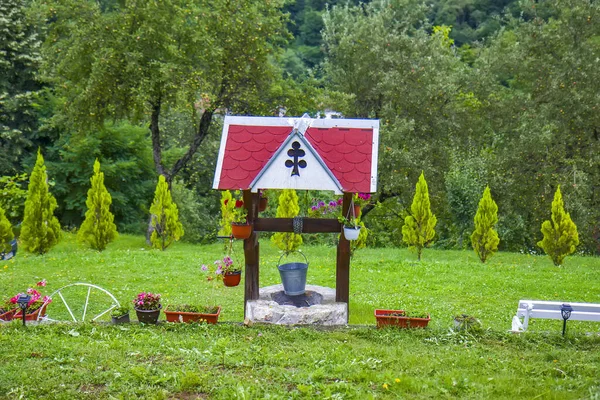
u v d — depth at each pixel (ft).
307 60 125.90
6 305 32.68
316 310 31.58
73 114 71.61
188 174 107.55
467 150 84.64
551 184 78.02
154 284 46.78
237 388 19.71
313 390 20.33
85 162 90.79
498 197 80.48
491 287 47.26
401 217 94.12
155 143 76.23
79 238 63.72
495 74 88.79
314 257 60.70
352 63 87.35
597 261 63.26
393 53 83.25
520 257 65.62
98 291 44.27
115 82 69.15
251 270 33.14
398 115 83.35
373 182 30.12
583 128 81.05
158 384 20.65
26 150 94.12
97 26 68.23
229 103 76.48
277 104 76.23
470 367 23.66
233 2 71.56
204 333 28.27
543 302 31.99
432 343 27.73
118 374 21.03
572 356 25.38
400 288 46.52
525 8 91.20
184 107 68.13
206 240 94.84
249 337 27.78
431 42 86.12
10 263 53.11
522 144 78.84
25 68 90.22
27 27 90.84
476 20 141.28
